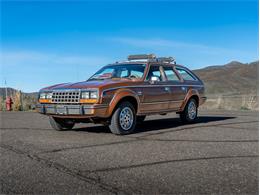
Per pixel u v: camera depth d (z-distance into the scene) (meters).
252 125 10.17
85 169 5.15
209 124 10.46
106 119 8.44
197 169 5.12
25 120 12.30
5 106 19.69
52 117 9.09
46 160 5.70
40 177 4.78
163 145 6.95
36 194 4.15
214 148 6.63
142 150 6.45
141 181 4.58
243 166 5.28
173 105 10.03
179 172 4.97
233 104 21.91
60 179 4.69
